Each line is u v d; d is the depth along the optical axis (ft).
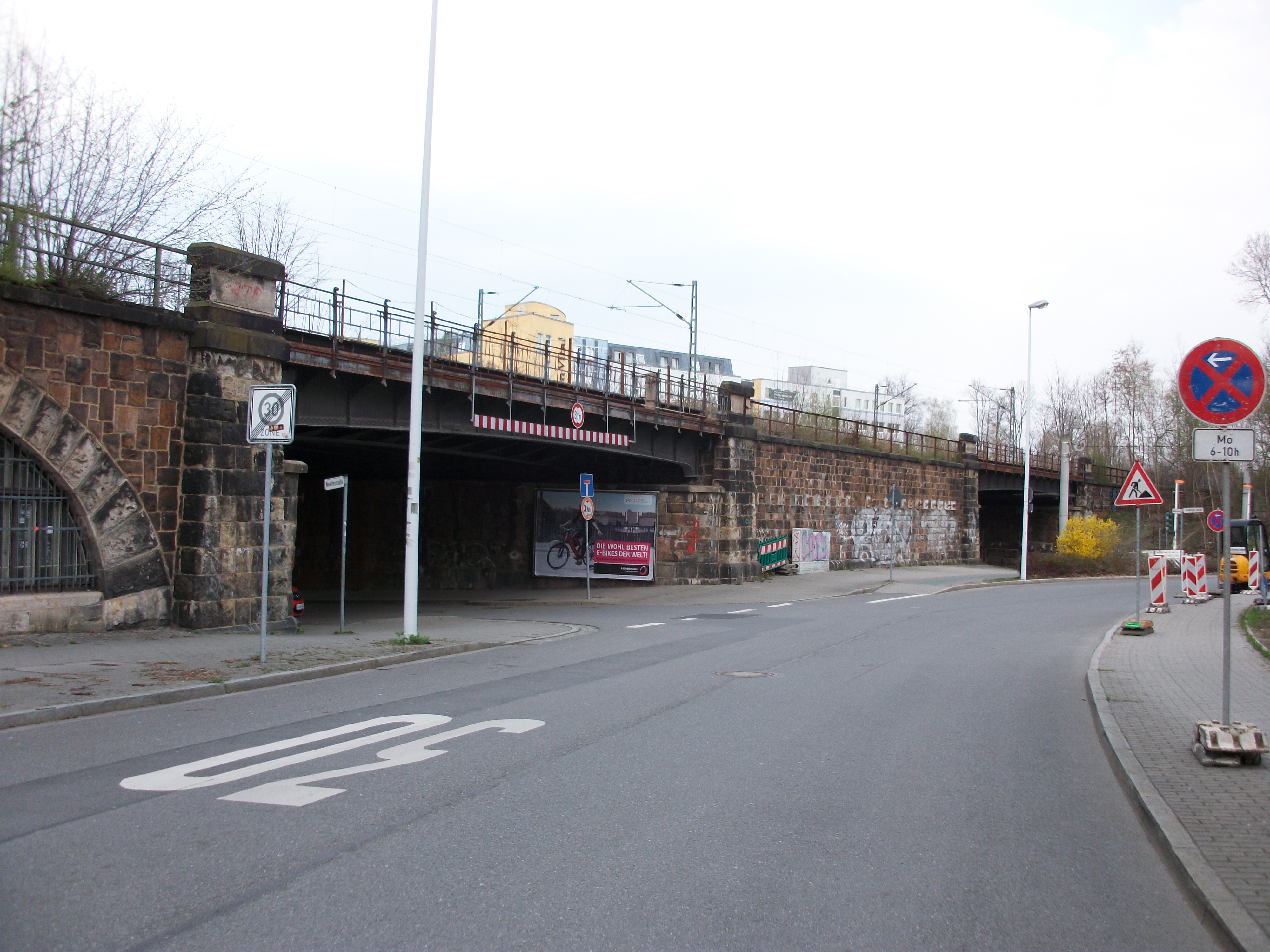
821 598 89.66
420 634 53.93
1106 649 49.14
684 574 101.76
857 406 383.04
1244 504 122.93
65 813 18.76
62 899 14.44
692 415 96.94
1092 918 14.83
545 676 39.50
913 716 31.30
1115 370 237.66
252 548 50.03
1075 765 25.20
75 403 43.70
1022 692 36.94
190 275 49.85
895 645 51.47
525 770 23.06
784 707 32.50
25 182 45.80
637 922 14.08
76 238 46.06
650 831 18.49
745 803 20.61
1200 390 24.93
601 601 88.69
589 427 83.46
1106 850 18.25
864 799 21.24
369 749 24.99
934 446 150.10
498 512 108.17
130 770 22.36
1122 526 182.09
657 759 24.47
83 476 43.70
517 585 107.04
